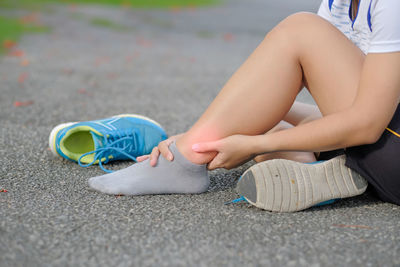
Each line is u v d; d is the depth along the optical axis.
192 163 1.40
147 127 1.86
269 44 1.34
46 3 9.30
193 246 1.10
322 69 1.30
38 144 2.04
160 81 4.02
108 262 1.02
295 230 1.20
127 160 1.88
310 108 1.65
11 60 4.63
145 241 1.12
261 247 1.10
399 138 1.23
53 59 4.80
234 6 12.83
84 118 2.64
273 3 14.60
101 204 1.37
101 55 5.23
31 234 1.15
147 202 1.39
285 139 1.26
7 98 3.09
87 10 9.16
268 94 1.33
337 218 1.29
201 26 8.45
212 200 1.43
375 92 1.17
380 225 1.25
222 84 3.99
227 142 1.32
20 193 1.44
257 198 1.30
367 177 1.32
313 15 1.35
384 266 1.02
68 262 1.02
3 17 7.09
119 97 3.31
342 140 1.22
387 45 1.16
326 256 1.06
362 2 1.31
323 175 1.32
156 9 10.65
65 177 1.62
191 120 2.68
